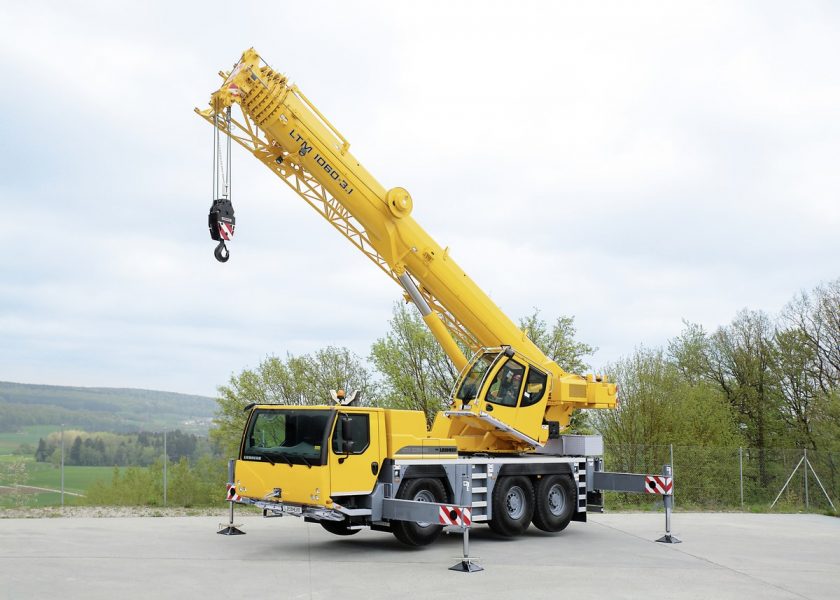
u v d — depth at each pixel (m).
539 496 14.89
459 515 11.06
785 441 42.25
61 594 8.98
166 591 9.23
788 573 11.33
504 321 15.57
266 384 32.56
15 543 12.70
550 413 15.85
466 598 9.14
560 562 11.88
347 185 14.03
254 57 13.61
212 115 13.49
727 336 45.41
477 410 14.73
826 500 25.92
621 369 36.66
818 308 42.28
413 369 29.64
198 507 19.05
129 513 17.22
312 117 13.86
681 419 36.12
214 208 13.19
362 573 10.66
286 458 12.23
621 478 15.52
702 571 11.32
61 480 19.02
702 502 26.31
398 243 14.56
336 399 12.52
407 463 12.73
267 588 9.53
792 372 42.72
